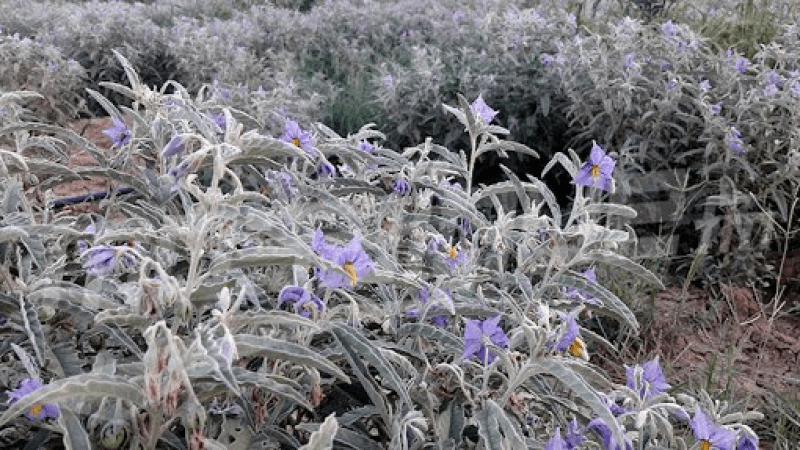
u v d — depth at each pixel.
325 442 0.31
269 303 0.41
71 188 1.13
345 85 1.89
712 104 1.22
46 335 0.40
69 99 1.69
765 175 1.14
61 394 0.29
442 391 0.45
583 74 1.31
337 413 0.47
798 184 1.08
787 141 1.12
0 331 0.40
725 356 0.94
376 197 0.69
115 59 1.99
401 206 0.60
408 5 2.48
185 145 0.42
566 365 0.42
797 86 1.13
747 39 1.64
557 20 1.58
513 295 0.58
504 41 1.50
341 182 0.57
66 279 0.48
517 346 0.50
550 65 1.35
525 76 1.41
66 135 0.53
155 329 0.29
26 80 1.63
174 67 2.04
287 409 0.43
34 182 0.56
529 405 0.54
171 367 0.30
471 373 0.48
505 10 1.98
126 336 0.39
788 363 0.95
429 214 0.60
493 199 0.66
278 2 3.00
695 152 1.15
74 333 0.43
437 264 0.55
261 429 0.40
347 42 2.16
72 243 0.53
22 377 0.43
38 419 0.36
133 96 0.61
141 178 0.52
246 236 0.46
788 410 0.82
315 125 0.69
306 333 0.41
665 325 0.99
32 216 0.49
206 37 1.96
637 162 1.22
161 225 0.47
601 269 1.01
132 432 0.33
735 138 1.08
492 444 0.38
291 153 0.42
